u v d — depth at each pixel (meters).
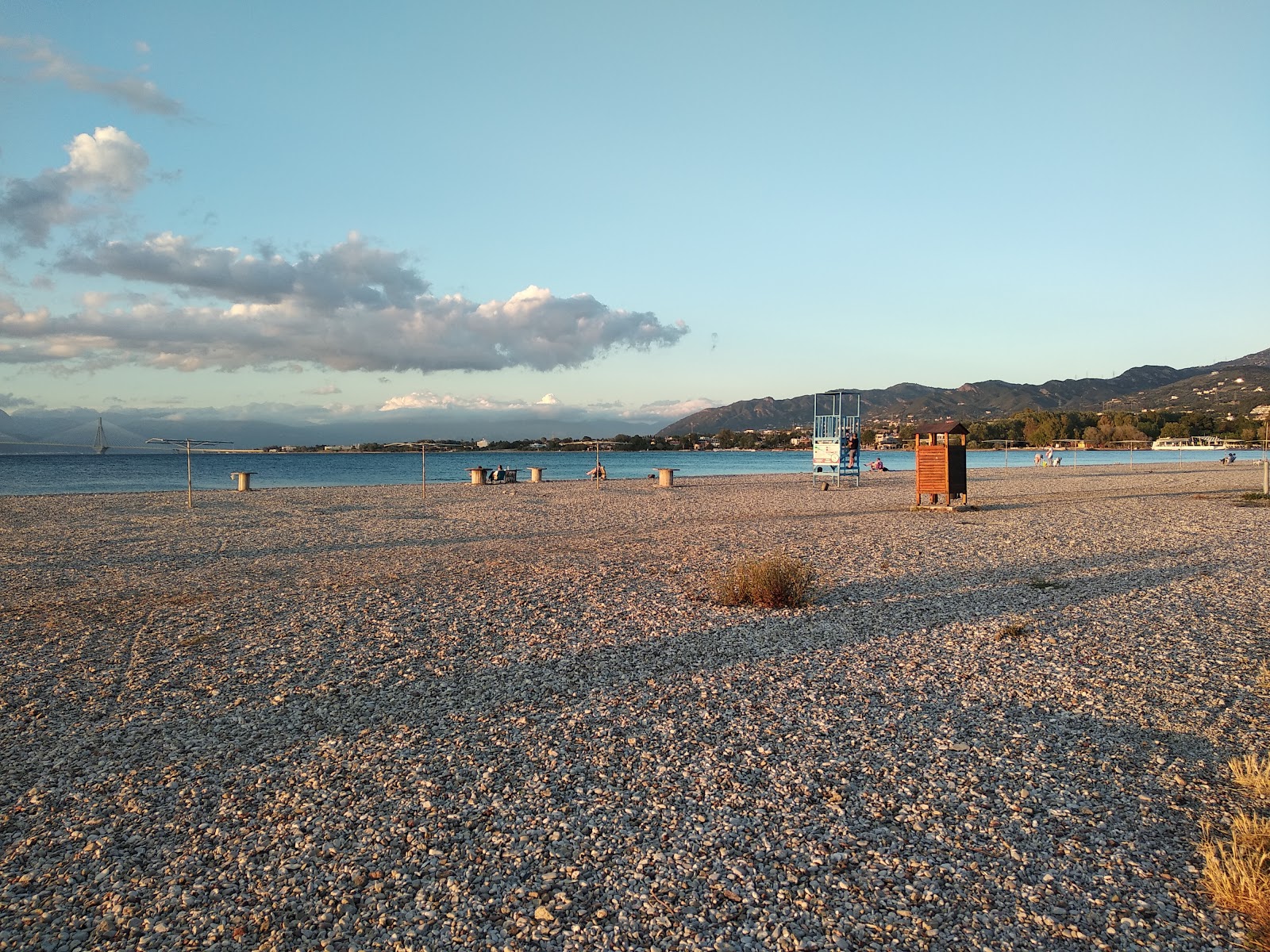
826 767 5.21
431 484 46.06
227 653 8.20
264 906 3.70
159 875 3.98
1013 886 3.80
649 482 43.78
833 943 3.38
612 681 7.14
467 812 4.62
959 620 9.45
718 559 14.38
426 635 8.85
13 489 43.78
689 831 4.36
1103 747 5.53
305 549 16.53
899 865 4.01
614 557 14.76
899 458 104.06
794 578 10.53
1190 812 4.54
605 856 4.11
